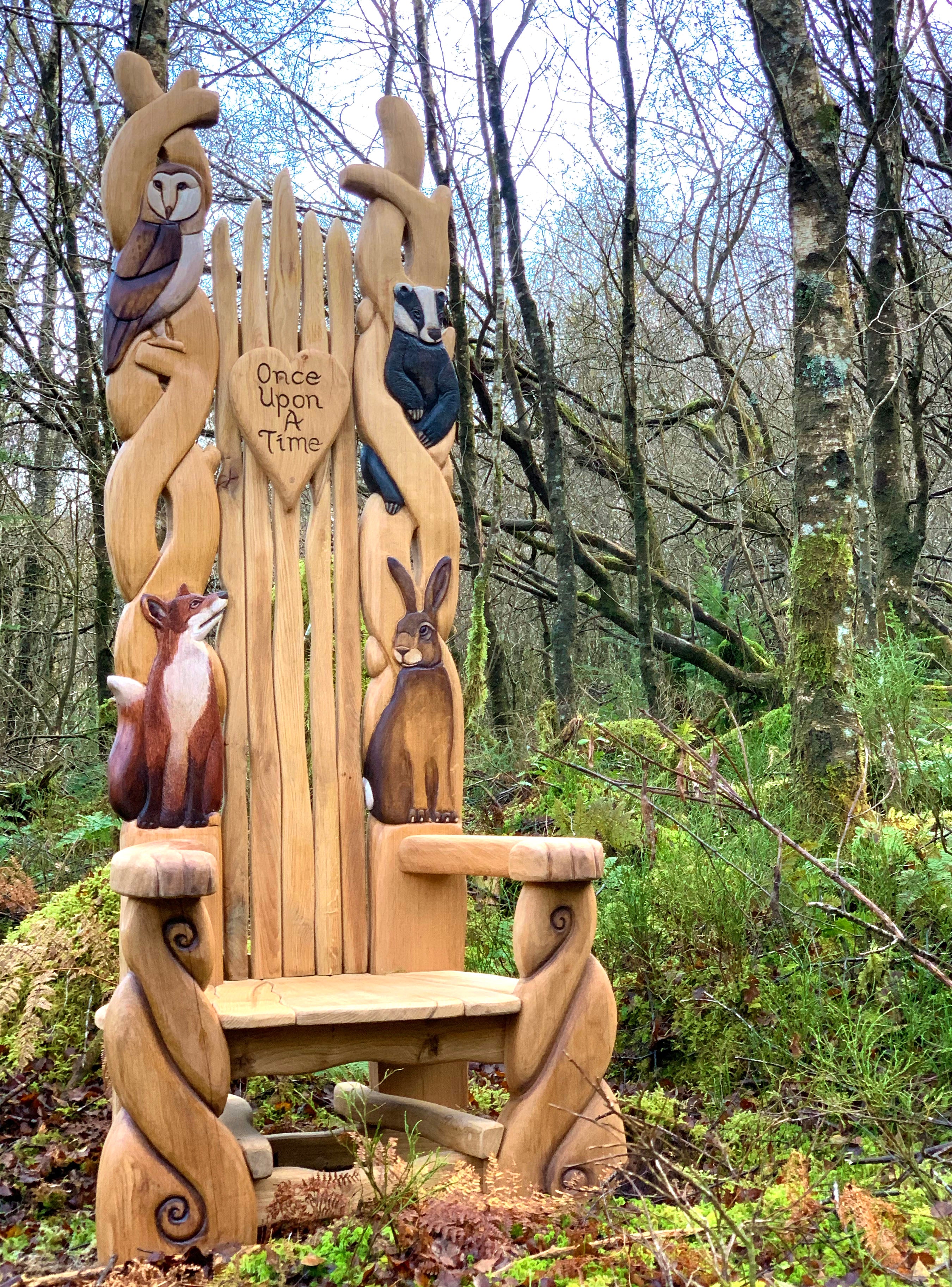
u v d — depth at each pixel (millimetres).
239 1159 1965
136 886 1892
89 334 7617
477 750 7082
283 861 2625
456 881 2734
